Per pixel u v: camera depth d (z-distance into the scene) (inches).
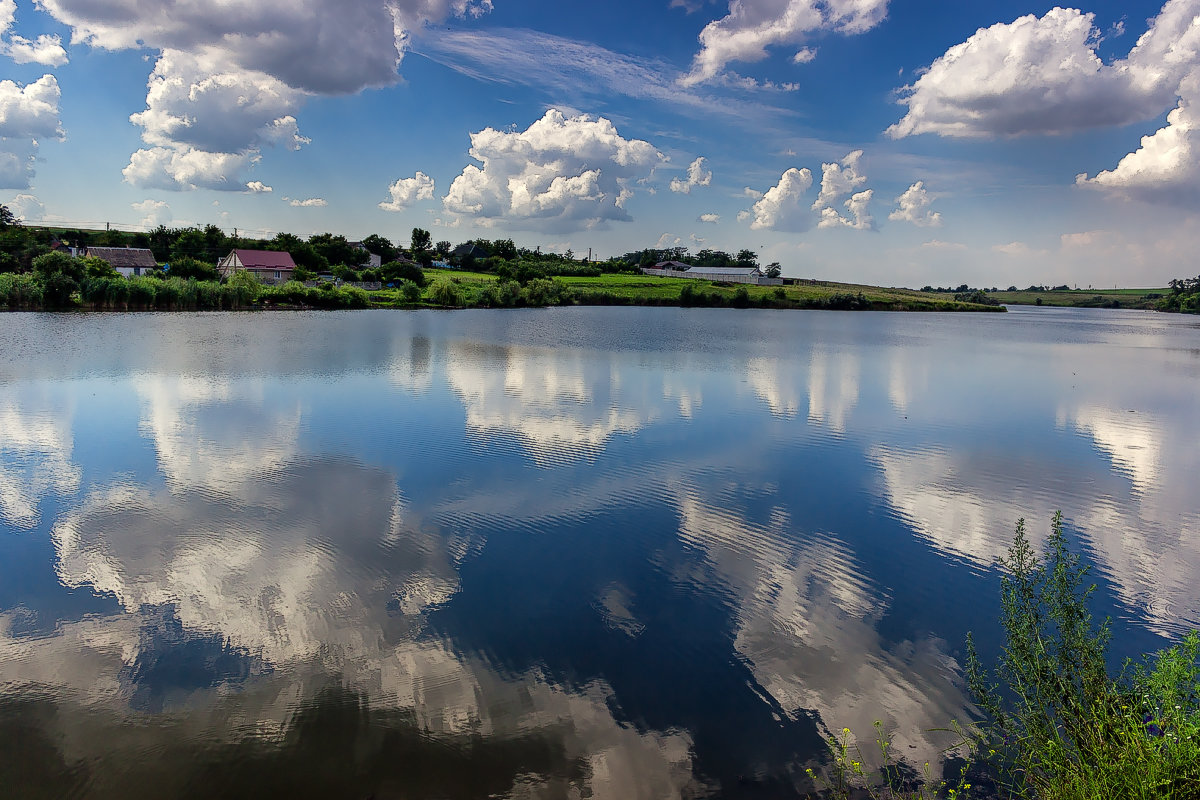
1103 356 2420.0
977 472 840.9
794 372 1707.7
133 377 1358.3
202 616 456.4
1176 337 3612.2
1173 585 541.0
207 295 3425.2
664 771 323.3
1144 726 253.1
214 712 359.6
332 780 312.7
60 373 1392.7
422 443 901.8
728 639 445.1
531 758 330.0
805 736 350.9
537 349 2060.8
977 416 1198.9
